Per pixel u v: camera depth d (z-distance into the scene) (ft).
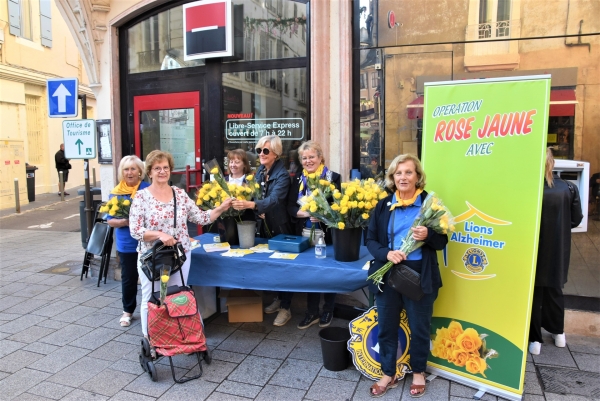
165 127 16.71
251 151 15.30
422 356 8.90
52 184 46.60
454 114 9.27
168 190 10.48
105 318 13.21
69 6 16.10
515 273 8.59
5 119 39.42
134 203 10.15
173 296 9.67
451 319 9.37
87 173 17.37
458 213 9.21
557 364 10.07
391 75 13.16
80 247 23.22
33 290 15.90
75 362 10.49
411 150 13.20
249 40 14.96
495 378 8.79
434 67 12.80
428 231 8.21
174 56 16.30
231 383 9.51
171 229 10.18
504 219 8.69
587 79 11.55
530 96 8.41
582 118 11.65
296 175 14.51
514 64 12.14
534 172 8.39
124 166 12.24
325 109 13.50
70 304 14.42
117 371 10.06
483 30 12.29
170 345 9.45
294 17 14.12
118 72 17.02
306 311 12.60
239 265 10.48
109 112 16.98
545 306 10.74
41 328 12.48
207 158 16.03
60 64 46.88
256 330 12.20
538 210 8.34
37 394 9.14
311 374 9.85
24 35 41.52
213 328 12.33
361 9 13.17
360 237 10.20
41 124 45.11
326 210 9.81
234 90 15.34
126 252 12.29
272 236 12.88
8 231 28.35
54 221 31.81
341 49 13.14
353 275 9.52
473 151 9.04
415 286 8.35
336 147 13.57
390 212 8.85
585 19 11.41
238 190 11.14
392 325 8.98
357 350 9.59
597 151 11.57
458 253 9.24
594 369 9.83
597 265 11.49
